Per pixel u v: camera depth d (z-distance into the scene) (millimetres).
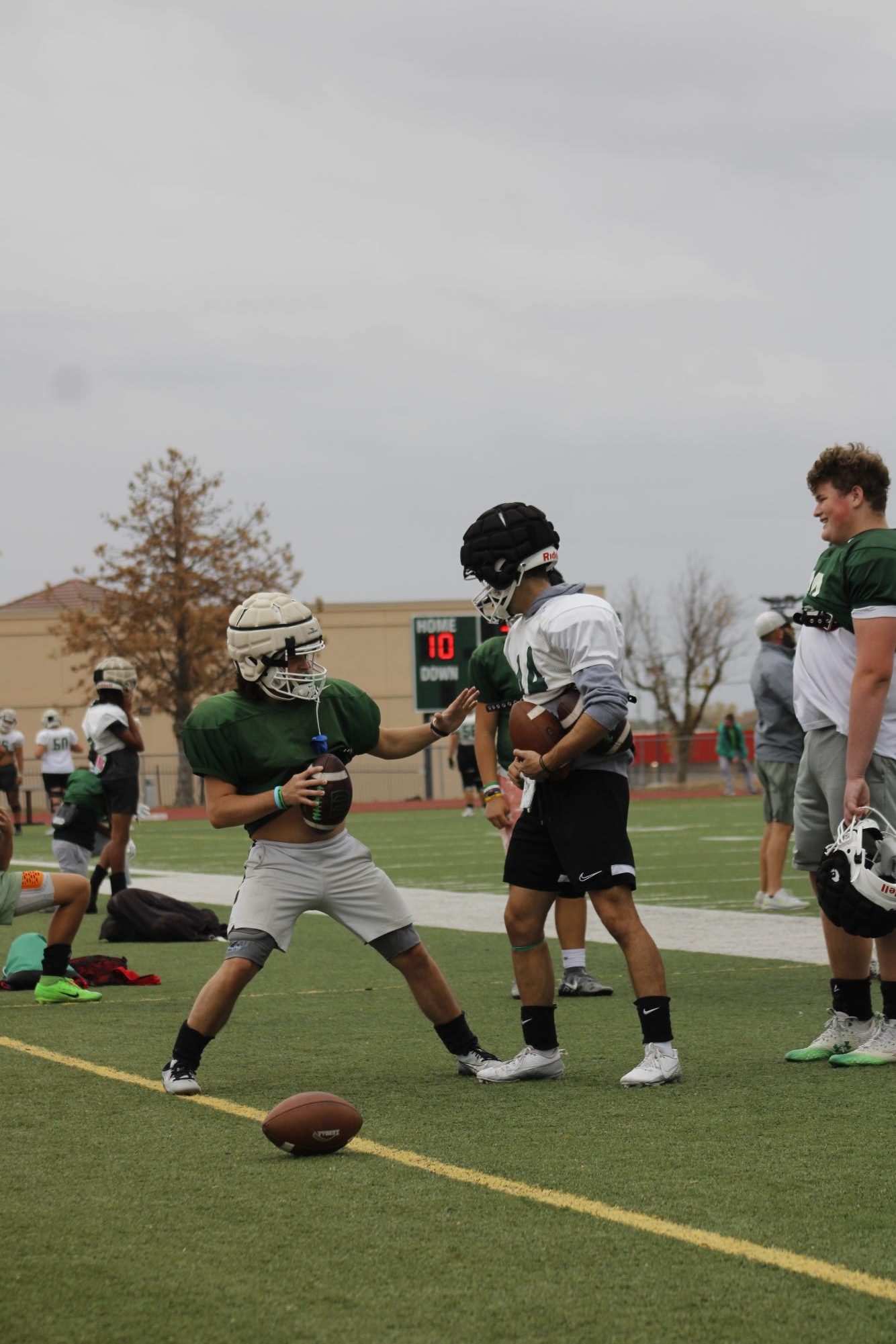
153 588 142250
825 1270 11617
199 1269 11930
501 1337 10523
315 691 18641
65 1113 17312
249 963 18422
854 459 19359
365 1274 11750
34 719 164625
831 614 19375
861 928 18641
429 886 47875
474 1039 19219
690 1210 13133
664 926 35406
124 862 38219
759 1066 19453
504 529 18453
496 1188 13969
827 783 19797
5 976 27812
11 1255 12305
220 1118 16984
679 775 152875
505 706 24141
